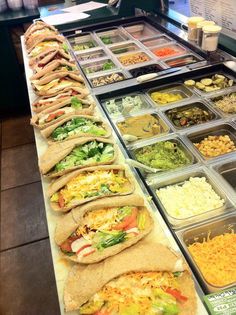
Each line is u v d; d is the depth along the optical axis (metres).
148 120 1.95
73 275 1.01
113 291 0.92
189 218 1.28
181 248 1.15
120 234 1.09
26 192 3.02
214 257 1.21
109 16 3.47
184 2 3.46
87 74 2.50
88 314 0.90
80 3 4.07
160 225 1.17
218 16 2.52
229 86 2.18
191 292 0.94
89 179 1.31
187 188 1.48
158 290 0.91
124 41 3.08
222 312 0.91
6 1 3.79
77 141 1.51
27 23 3.68
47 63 2.41
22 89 4.14
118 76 2.44
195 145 1.76
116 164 1.44
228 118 1.86
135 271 0.95
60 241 1.10
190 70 2.29
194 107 2.05
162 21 3.22
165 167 1.59
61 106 1.89
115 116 1.99
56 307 2.08
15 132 3.95
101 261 1.02
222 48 2.46
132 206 1.19
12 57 3.86
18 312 2.08
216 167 1.53
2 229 2.67
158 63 2.54
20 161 3.44
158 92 2.26
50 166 1.42
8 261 2.40
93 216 1.14
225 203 1.34
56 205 1.26
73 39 3.27
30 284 2.23
